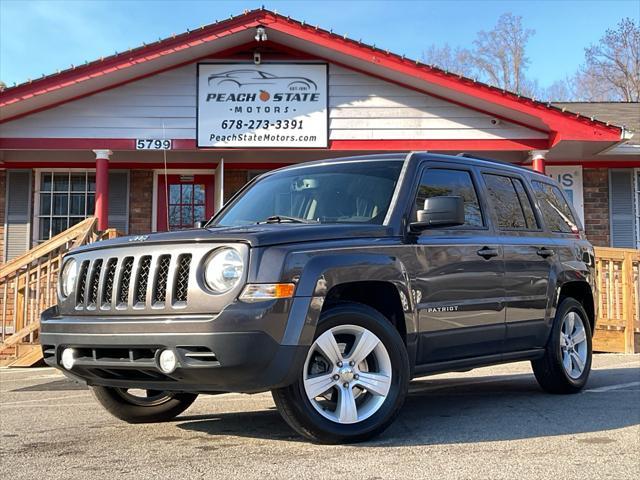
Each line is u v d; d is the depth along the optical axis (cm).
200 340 355
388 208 453
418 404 557
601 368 793
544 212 602
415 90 1165
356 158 517
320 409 390
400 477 335
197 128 1142
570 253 608
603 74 4172
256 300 362
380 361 412
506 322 514
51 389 659
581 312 622
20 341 844
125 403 476
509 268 520
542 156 1166
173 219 1288
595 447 401
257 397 601
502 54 4297
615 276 988
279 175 548
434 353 454
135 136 1137
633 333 970
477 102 1145
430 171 494
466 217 507
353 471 345
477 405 550
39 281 853
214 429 457
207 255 374
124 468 355
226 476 337
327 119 1156
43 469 355
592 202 1316
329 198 483
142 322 372
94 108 1134
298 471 345
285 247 381
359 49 1102
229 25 1096
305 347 371
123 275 397
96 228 912
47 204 1274
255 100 1152
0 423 483
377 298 441
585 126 1109
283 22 1100
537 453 385
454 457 374
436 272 454
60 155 1224
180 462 367
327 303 402
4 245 1259
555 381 587
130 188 1283
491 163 564
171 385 377
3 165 1259
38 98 1088
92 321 393
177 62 1140
